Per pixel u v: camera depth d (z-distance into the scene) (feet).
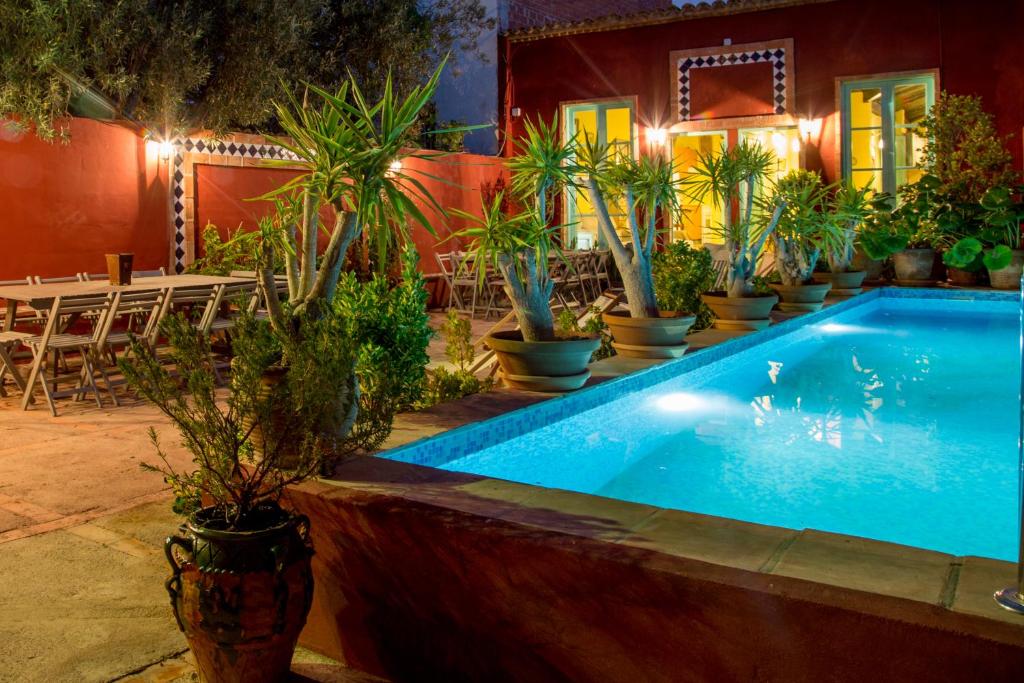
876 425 18.38
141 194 32.76
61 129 30.07
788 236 30.60
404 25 44.04
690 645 7.33
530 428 15.28
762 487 14.33
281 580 8.07
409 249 16.55
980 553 11.48
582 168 18.30
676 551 7.86
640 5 66.90
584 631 7.88
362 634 9.46
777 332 27.22
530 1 56.13
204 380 8.71
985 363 25.68
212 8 35.14
